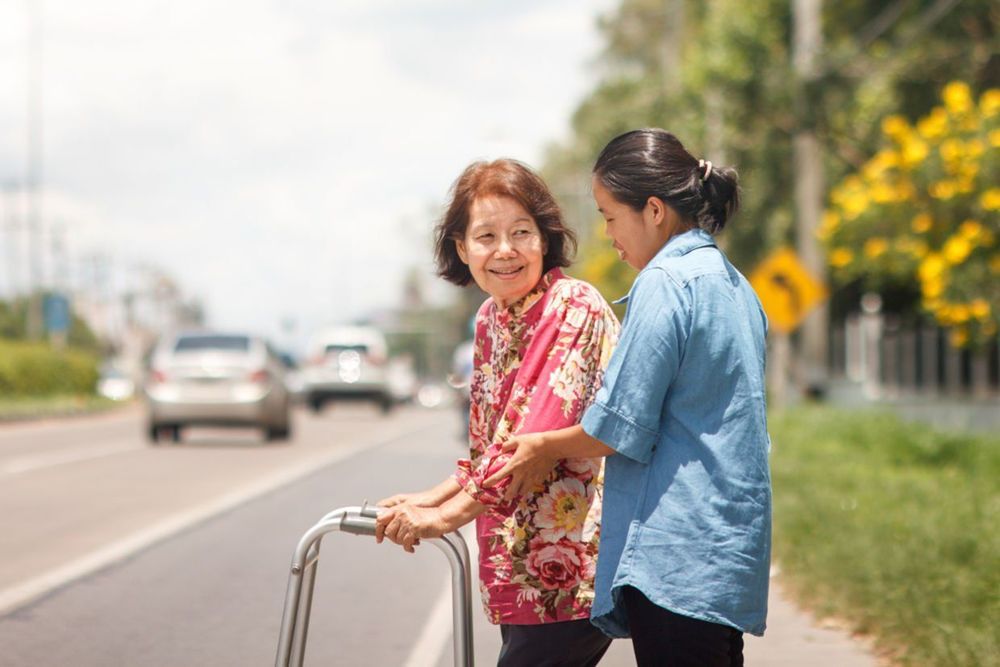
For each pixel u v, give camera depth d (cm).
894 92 3281
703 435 403
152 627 948
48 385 5347
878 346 3100
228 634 924
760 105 3266
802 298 2488
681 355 404
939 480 1664
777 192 3644
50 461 2384
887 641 842
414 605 1040
